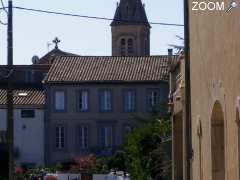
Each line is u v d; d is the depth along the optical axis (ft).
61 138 268.82
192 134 84.23
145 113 266.36
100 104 269.64
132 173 132.05
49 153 268.00
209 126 71.15
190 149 71.36
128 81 268.00
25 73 290.15
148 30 446.19
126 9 445.37
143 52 439.63
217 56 64.85
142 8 446.60
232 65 57.26
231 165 59.11
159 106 147.95
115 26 442.09
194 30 81.05
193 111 83.56
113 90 269.44
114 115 268.82
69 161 266.57
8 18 93.56
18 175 157.38
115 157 196.65
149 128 128.77
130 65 276.00
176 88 104.17
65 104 269.64
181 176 104.32
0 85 274.77
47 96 269.85
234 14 55.77
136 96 268.00
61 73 273.13
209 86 70.23
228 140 60.34
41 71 290.76
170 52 116.16
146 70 271.69
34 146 268.62
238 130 55.98
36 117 269.44
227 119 60.54
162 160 124.06
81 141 269.03
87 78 270.46
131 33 440.04
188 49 71.92
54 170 198.49
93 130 269.23
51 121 269.23
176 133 104.99
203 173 75.97
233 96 57.26
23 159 267.18
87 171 175.63
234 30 55.88
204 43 73.10
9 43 93.61
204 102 74.28
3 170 128.98
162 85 265.54
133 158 130.21
